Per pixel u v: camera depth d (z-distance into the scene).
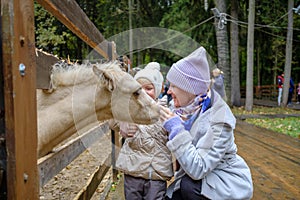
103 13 16.78
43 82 1.53
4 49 0.84
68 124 1.69
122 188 3.42
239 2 17.69
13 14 0.85
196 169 1.58
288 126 8.40
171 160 1.99
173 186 1.84
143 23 18.23
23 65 0.91
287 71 14.31
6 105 0.84
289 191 3.39
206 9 15.43
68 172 3.77
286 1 17.59
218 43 13.93
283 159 4.79
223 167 1.67
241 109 13.52
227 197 1.62
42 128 1.56
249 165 4.42
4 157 0.85
